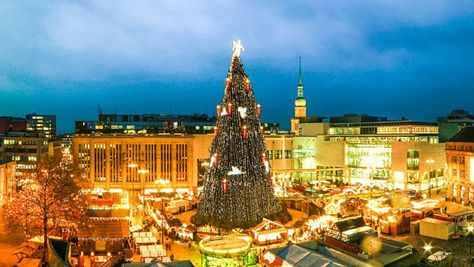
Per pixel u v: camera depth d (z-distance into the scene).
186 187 152.88
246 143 87.50
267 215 87.44
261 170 88.62
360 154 166.00
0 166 113.31
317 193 117.69
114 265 61.12
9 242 78.12
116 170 151.00
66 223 76.56
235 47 90.50
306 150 173.75
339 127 189.75
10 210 78.62
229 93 88.94
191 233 82.12
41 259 66.19
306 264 51.91
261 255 67.81
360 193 117.00
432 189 152.12
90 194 110.06
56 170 77.69
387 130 178.12
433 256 65.00
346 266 50.72
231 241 65.50
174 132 193.38
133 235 77.75
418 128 174.00
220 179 86.69
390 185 156.75
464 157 124.81
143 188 142.00
